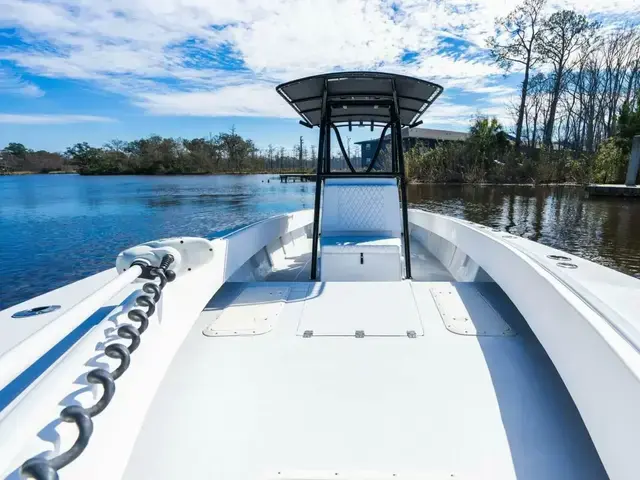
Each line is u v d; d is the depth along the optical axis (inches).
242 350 50.1
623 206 526.9
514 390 42.1
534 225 406.9
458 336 52.3
